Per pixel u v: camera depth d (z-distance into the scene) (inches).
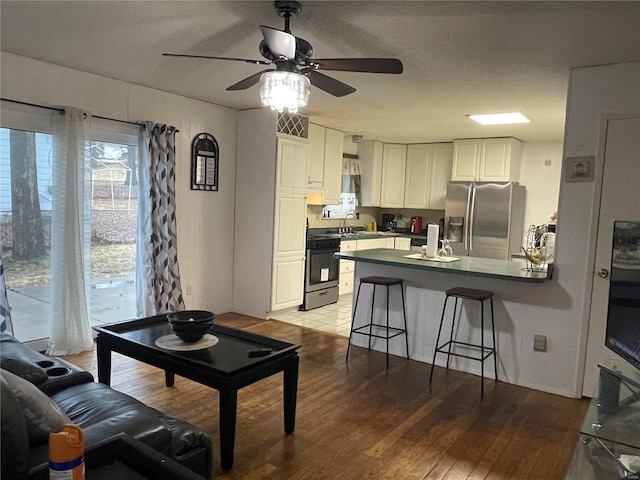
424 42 111.2
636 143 121.1
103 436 58.6
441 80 141.9
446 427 111.8
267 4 94.3
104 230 165.3
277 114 196.1
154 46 123.6
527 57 119.0
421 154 283.6
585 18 94.0
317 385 135.4
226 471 90.2
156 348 97.0
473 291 140.9
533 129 218.7
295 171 207.0
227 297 212.7
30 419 60.0
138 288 173.9
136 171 171.9
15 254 142.4
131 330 110.7
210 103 194.4
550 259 150.8
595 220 127.6
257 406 119.1
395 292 164.6
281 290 207.0
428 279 157.4
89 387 84.3
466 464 95.8
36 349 147.9
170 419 75.2
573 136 129.4
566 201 131.7
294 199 208.4
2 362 80.5
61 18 105.3
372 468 93.1
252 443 101.1
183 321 98.5
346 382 138.4
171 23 106.7
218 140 199.8
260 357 94.4
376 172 283.3
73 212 145.9
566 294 133.3
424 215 304.0
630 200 123.1
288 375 102.8
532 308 138.8
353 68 95.9
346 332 190.1
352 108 186.9
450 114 191.2
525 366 140.6
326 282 235.8
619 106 122.4
